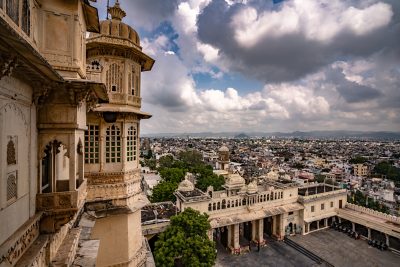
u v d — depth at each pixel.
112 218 20.94
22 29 9.80
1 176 7.68
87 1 13.65
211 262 31.69
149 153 190.38
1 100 7.62
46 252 11.13
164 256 30.95
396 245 51.19
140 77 23.83
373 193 87.00
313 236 55.59
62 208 11.27
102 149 20.73
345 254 47.75
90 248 15.36
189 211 35.34
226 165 92.38
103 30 21.11
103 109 20.05
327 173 116.19
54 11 12.37
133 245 22.03
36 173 11.02
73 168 11.77
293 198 56.72
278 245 51.81
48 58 12.19
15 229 8.80
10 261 8.05
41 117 11.27
